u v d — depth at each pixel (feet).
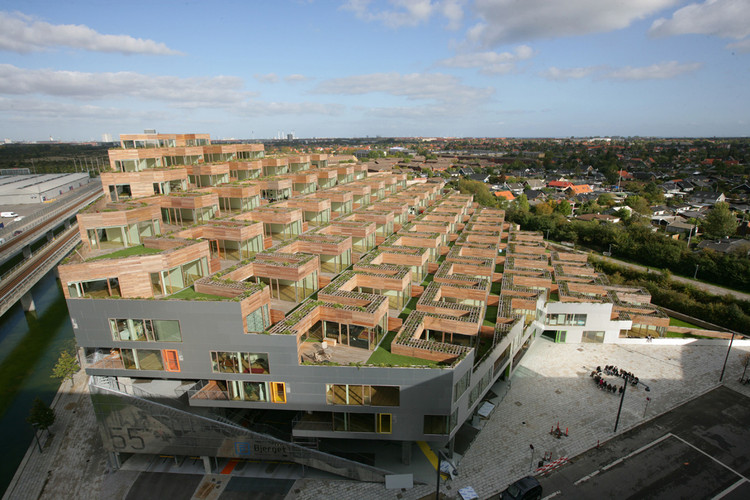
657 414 152.56
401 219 244.83
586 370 181.78
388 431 114.93
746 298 263.70
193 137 257.14
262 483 123.24
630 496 116.78
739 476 124.06
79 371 190.49
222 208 195.72
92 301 112.78
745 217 438.40
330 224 194.59
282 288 139.44
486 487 119.44
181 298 115.24
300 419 120.78
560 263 237.86
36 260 269.64
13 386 187.21
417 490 118.52
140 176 173.37
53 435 149.07
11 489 124.57
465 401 120.47
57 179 583.99
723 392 166.71
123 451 128.47
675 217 450.30
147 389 125.59
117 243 139.23
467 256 197.47
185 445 126.00
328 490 119.75
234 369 114.52
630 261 349.82
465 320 132.26
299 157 284.20
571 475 124.26
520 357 178.40
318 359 115.96
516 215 455.22
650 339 205.36
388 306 142.41
